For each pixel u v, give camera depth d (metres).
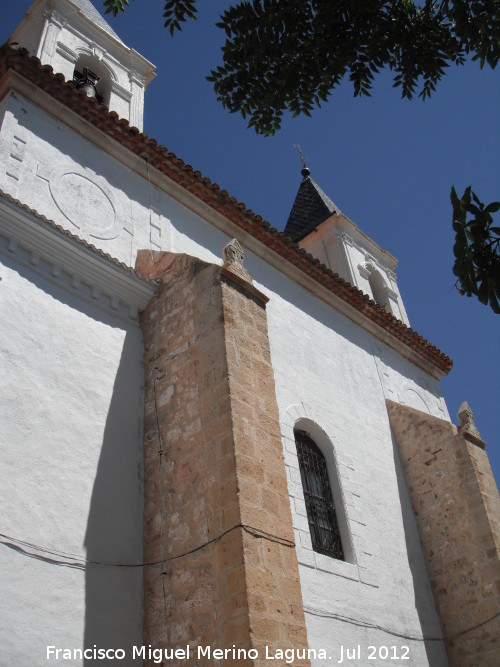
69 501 8.12
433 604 13.01
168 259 11.02
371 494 13.21
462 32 6.73
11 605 6.91
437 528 13.84
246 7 7.21
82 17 16.89
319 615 10.07
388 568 12.33
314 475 12.30
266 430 8.66
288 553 7.72
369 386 15.62
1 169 10.23
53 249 9.73
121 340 10.23
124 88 16.89
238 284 9.98
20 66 11.23
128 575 8.19
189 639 7.36
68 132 11.88
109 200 11.93
